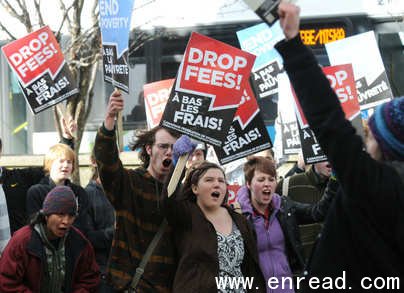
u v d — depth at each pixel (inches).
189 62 236.2
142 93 506.6
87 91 399.2
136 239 213.2
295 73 119.3
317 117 118.0
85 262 239.8
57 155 286.0
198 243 212.1
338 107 118.3
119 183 210.5
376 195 115.1
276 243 235.6
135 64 507.2
